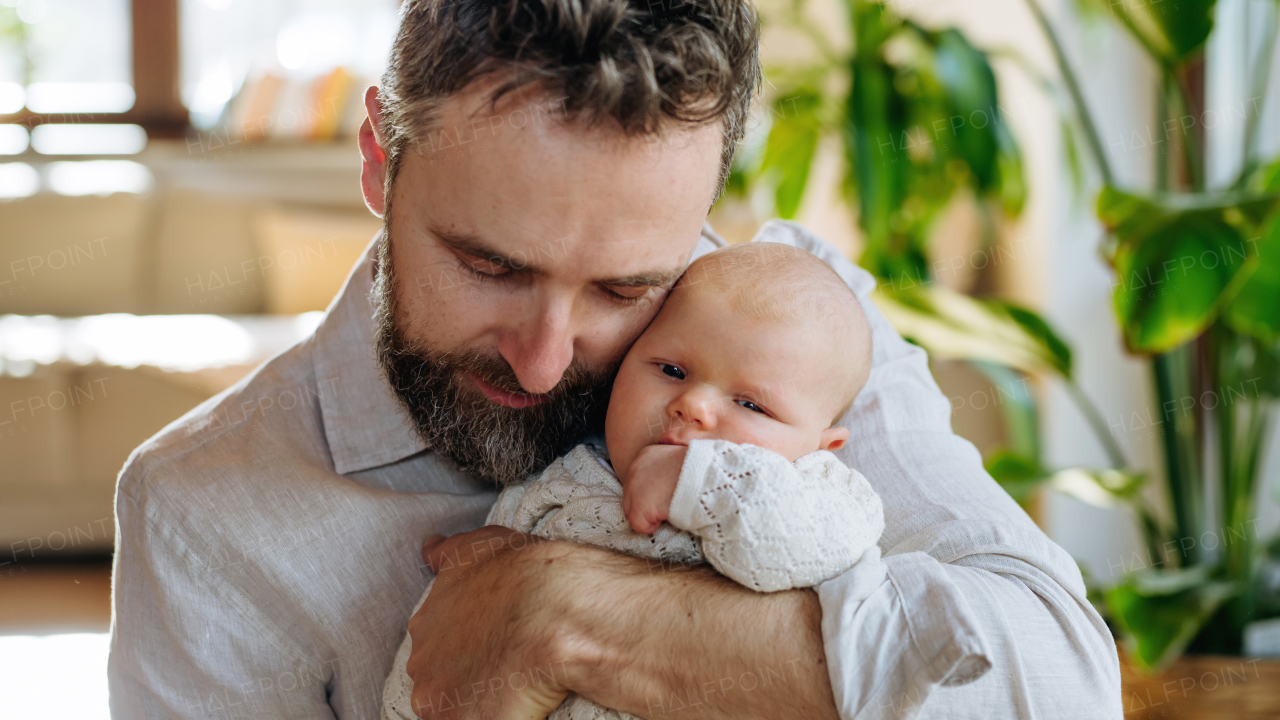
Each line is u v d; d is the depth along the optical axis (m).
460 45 0.64
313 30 4.04
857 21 2.25
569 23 0.61
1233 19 2.15
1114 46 2.23
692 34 0.64
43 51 4.02
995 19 2.62
